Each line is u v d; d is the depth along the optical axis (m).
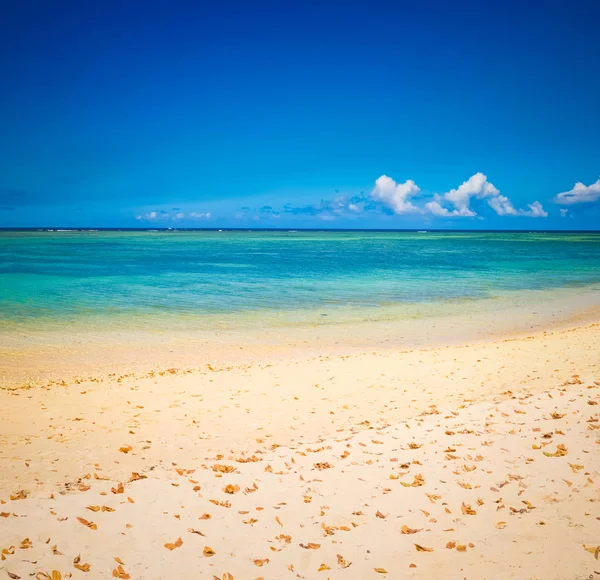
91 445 8.76
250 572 4.75
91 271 44.44
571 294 30.73
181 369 14.80
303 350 17.56
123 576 4.57
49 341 18.41
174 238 162.00
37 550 4.86
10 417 10.26
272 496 6.32
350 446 8.09
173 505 6.03
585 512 5.42
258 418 10.36
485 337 19.64
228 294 30.42
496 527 5.36
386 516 5.77
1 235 170.38
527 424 8.38
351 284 35.72
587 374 12.17
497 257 67.88
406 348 17.95
